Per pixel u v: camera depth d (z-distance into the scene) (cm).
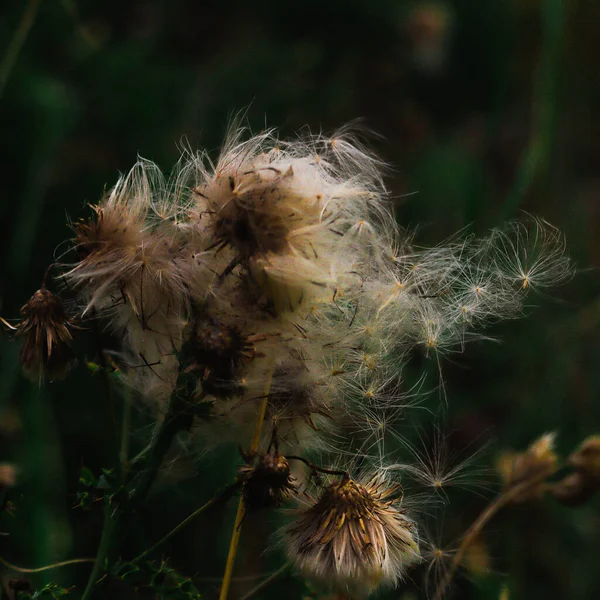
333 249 42
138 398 46
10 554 59
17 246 76
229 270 41
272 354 42
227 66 109
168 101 101
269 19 122
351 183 43
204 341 40
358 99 120
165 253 42
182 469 47
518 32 127
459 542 51
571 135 95
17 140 83
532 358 81
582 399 82
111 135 96
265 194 41
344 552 41
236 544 42
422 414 57
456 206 94
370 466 44
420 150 112
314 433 44
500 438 76
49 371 42
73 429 74
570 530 73
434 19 127
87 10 110
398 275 44
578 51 84
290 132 106
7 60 62
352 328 43
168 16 116
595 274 89
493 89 126
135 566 42
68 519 63
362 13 123
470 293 45
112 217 42
